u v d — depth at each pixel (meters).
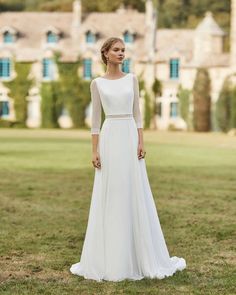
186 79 74.56
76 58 76.56
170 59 75.56
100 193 9.78
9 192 20.06
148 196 9.88
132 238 9.76
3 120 76.12
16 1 105.31
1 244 12.43
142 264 9.71
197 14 100.69
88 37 78.56
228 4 99.44
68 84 76.38
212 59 73.31
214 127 70.62
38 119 77.25
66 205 17.47
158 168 28.36
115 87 9.91
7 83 77.44
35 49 78.25
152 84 76.06
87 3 99.50
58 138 52.50
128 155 9.80
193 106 71.94
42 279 9.85
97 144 9.98
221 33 76.12
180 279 9.72
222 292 9.13
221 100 69.44
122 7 81.88
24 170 27.09
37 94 77.19
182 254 11.58
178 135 61.03
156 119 76.12
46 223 14.74
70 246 12.27
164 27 101.00
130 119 9.94
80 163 30.69
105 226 9.70
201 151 39.28
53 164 30.03
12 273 10.24
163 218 15.38
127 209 9.68
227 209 16.75
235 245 12.35
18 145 43.22
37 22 80.81
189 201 18.25
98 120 10.02
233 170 27.75
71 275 10.08
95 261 9.78
